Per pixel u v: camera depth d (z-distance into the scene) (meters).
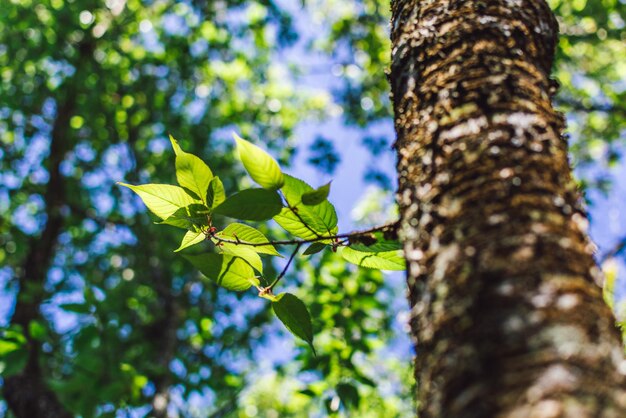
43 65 6.50
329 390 3.45
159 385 4.42
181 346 5.43
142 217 6.35
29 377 4.46
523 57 1.03
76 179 7.01
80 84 6.21
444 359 0.74
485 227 0.80
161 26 7.01
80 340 3.44
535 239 0.77
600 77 6.97
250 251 1.30
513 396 0.66
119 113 6.77
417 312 0.85
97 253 6.67
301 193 1.17
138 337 5.00
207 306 5.81
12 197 6.59
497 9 1.08
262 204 1.12
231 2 6.73
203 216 1.27
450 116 0.96
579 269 0.77
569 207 0.84
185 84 6.99
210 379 4.50
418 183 0.94
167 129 6.64
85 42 6.35
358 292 3.70
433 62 1.06
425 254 0.86
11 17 6.05
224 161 6.89
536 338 0.69
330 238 1.22
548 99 1.02
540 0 1.17
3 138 6.85
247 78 7.39
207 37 6.98
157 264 5.84
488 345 0.71
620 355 0.72
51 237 5.98
